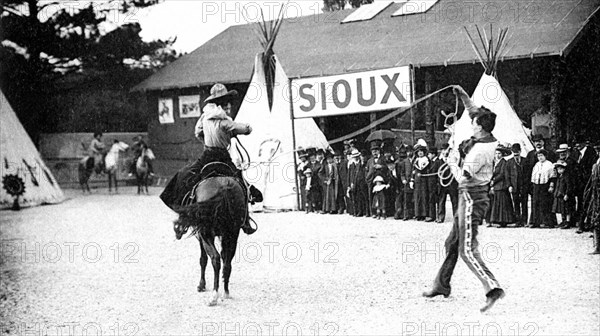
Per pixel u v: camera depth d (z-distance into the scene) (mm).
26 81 21500
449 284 7207
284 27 21594
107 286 8250
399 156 13281
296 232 11734
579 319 6254
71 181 21328
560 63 14609
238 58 20578
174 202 7824
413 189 12766
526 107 15328
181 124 20719
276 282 8141
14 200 15906
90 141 21609
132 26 21938
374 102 13445
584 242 9609
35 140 21562
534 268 8234
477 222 6895
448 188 12219
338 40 19734
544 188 11000
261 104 15766
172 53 22469
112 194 18609
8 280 8742
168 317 6781
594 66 14445
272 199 15102
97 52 21875
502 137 13594
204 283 7926
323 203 14469
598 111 14203
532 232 10641
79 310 7172
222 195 7234
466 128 12898
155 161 20906
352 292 7551
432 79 17297
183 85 20219
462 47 16953
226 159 7766
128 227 13102
